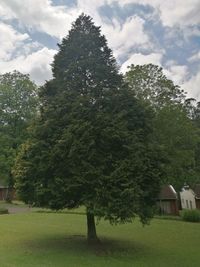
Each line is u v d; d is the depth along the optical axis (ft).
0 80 179.52
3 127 172.55
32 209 149.59
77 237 79.56
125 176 61.46
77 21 75.25
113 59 73.56
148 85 136.46
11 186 170.60
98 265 56.08
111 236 84.69
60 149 62.95
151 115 72.33
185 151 134.82
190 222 116.78
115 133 63.77
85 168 62.23
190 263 61.57
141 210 63.46
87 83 70.90
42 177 66.33
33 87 179.32
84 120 65.16
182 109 139.54
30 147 68.03
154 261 61.52
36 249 65.92
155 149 67.67
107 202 60.59
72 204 66.28
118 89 70.85
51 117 67.82
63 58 73.05
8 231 87.71
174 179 136.56
